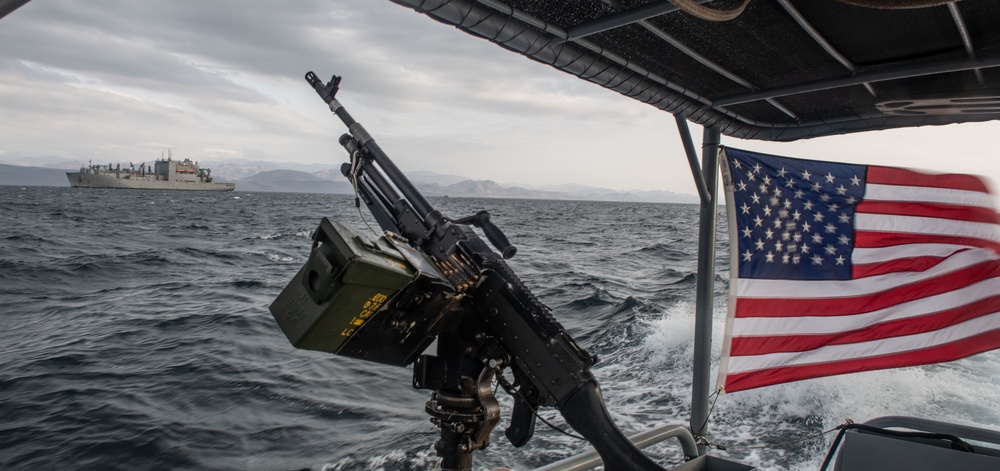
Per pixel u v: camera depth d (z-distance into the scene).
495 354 2.24
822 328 3.82
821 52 2.91
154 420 7.39
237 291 16.81
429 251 2.38
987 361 8.76
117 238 33.72
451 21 2.37
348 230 1.90
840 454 2.55
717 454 6.19
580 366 2.10
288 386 8.63
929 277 3.88
